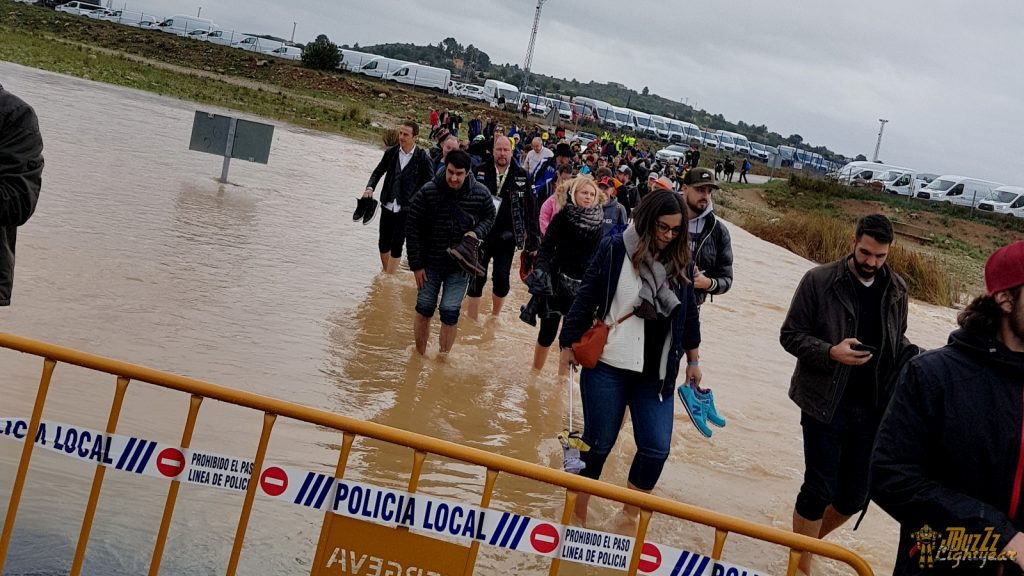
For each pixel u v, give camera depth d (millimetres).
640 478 5164
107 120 20344
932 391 3008
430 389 7188
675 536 5414
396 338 8492
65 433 3363
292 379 6602
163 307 7629
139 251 9336
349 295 9734
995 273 2959
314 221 13961
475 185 7996
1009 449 2916
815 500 5148
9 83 23609
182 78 46062
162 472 3344
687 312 5348
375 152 30484
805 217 29531
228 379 6258
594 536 3289
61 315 6797
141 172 14516
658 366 5168
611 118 85625
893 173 62469
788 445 7664
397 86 74562
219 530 4277
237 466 3328
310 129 35500
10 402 5082
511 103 80000
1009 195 57719
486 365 8289
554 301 8016
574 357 5176
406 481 5219
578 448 5145
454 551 3279
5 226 4102
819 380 5090
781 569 5258
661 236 5102
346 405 6316
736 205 47188
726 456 7074
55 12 78000
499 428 6617
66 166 13312
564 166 12742
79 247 8914
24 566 3600
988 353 2963
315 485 3299
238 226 12023
